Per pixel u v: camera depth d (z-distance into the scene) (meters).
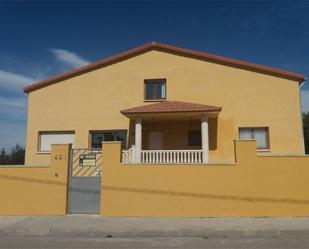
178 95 19.17
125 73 19.89
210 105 18.66
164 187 12.52
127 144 19.20
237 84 18.70
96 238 9.68
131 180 12.68
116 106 19.62
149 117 17.64
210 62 19.16
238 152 12.41
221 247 8.32
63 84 20.33
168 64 19.59
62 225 11.02
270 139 17.95
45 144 20.09
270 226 10.45
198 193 12.36
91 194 13.01
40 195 13.05
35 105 20.39
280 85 18.34
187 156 16.95
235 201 12.17
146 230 10.18
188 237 9.66
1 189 13.19
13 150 32.38
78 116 19.86
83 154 13.35
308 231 9.88
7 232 10.60
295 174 12.11
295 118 17.98
